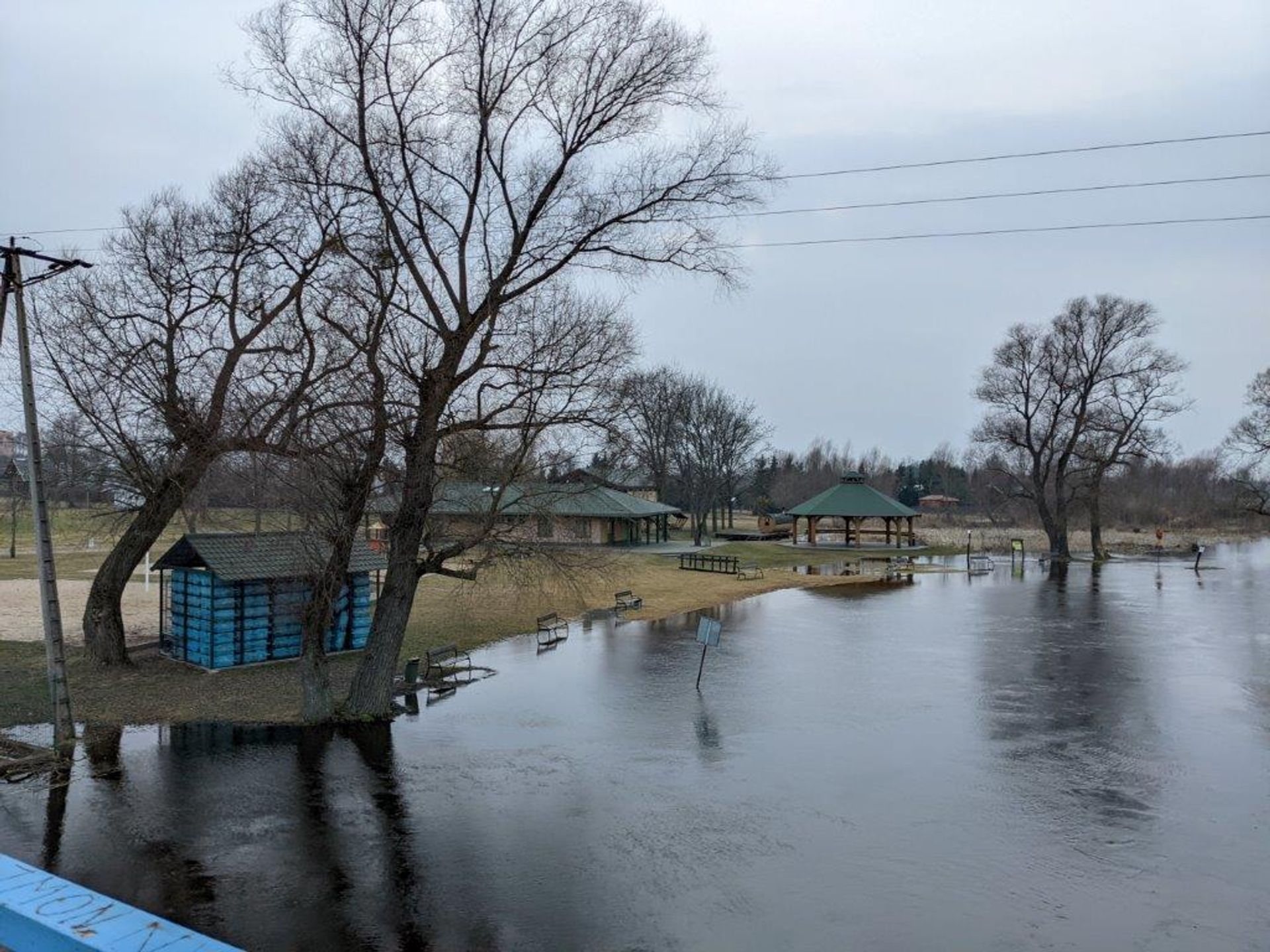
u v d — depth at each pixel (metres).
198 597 22.17
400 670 22.84
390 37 16.69
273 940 9.20
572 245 18.45
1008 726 18.03
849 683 22.08
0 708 18.06
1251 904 10.32
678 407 72.56
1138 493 115.50
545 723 18.03
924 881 10.84
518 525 19.83
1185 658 25.55
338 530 17.39
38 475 15.48
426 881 10.66
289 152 24.20
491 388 18.03
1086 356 59.84
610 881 10.73
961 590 43.56
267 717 17.92
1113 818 12.98
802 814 13.02
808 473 128.25
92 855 11.23
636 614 34.41
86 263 15.40
